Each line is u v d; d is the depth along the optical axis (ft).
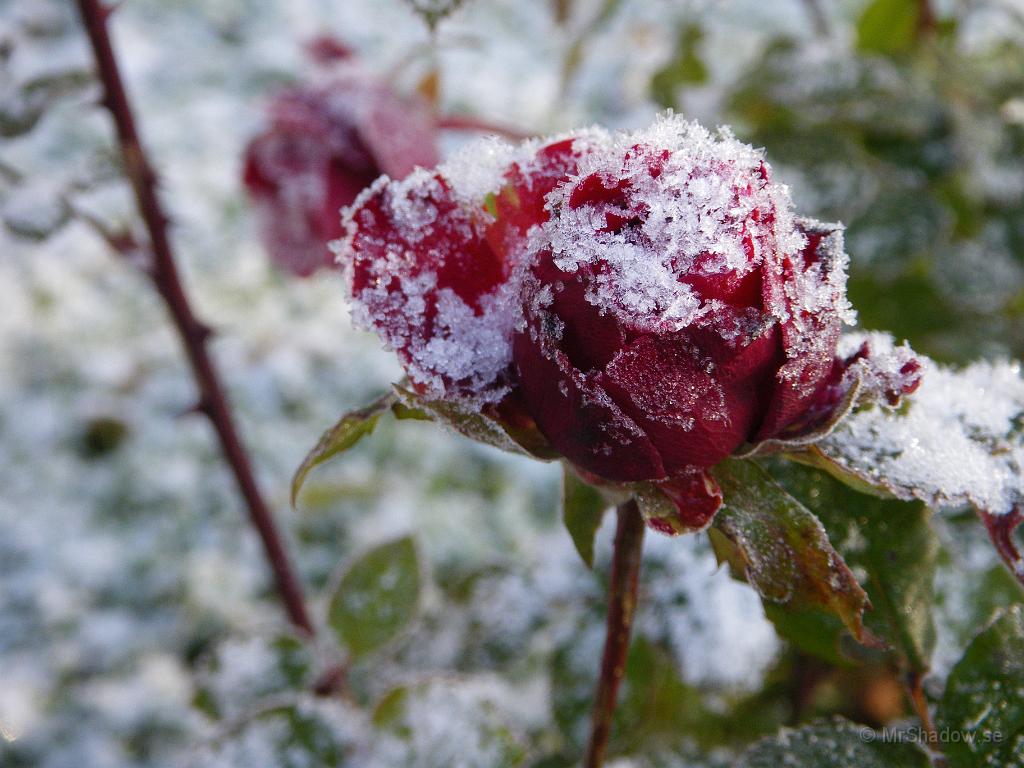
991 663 0.83
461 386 0.76
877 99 1.27
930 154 1.32
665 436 0.74
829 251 0.75
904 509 0.89
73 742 2.46
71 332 3.18
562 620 1.15
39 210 1.25
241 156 1.36
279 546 1.42
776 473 0.90
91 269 3.28
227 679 1.14
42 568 2.78
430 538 2.64
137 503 2.88
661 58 2.25
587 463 0.75
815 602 0.76
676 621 1.07
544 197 0.75
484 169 0.75
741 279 0.71
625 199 0.71
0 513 2.87
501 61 3.57
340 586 1.13
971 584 1.03
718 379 0.73
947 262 1.32
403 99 1.34
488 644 1.16
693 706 1.09
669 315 0.71
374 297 0.76
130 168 1.28
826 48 1.31
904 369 0.77
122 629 2.66
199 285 3.19
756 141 1.29
